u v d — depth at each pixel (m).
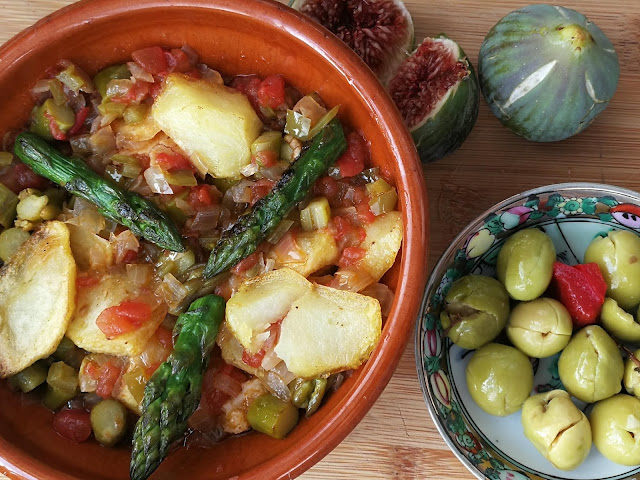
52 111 0.20
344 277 0.20
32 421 0.20
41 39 0.19
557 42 0.21
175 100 0.20
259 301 0.20
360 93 0.19
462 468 0.24
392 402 0.24
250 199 0.21
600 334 0.22
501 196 0.25
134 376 0.20
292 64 0.21
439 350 0.23
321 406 0.21
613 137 0.25
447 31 0.26
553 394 0.22
